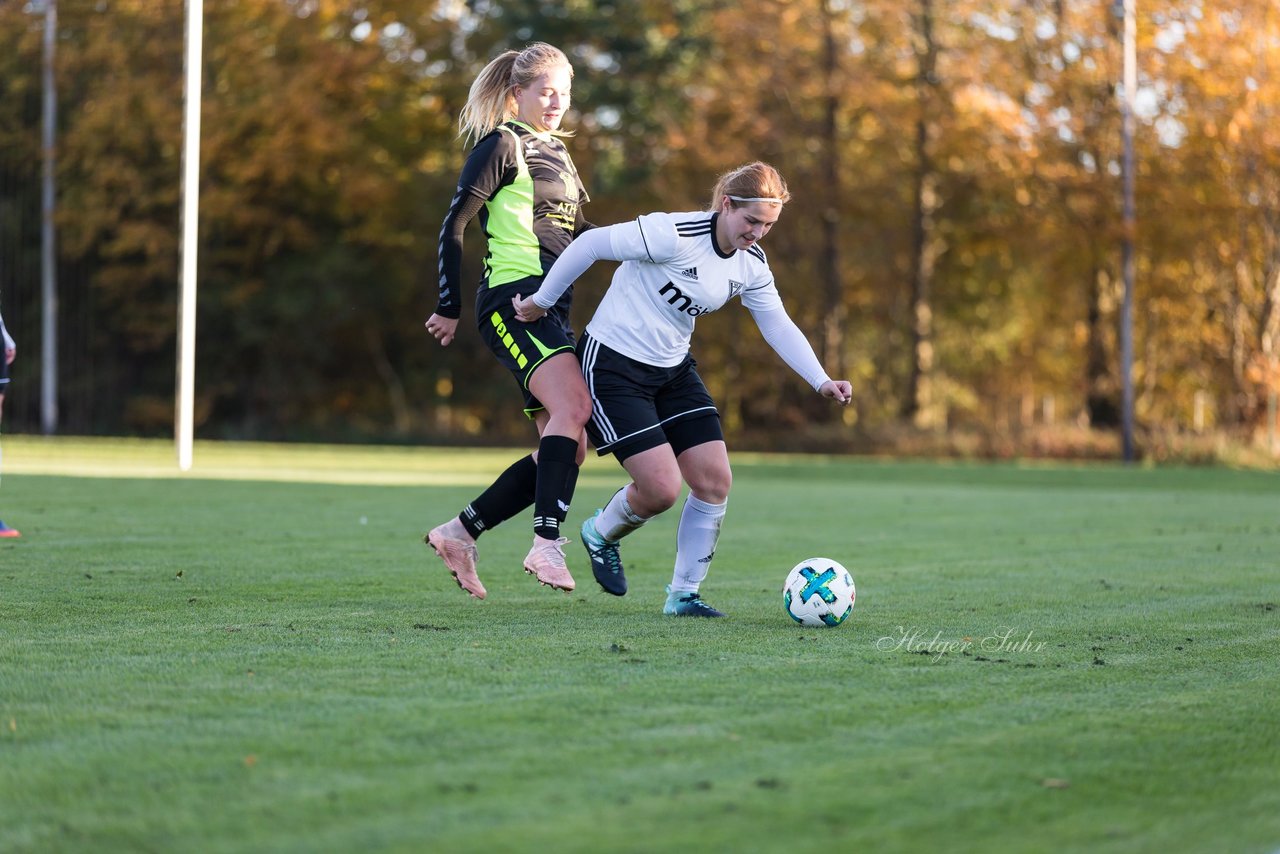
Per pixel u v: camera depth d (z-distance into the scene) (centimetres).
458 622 1716
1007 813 893
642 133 12756
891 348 13450
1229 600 2077
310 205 12769
